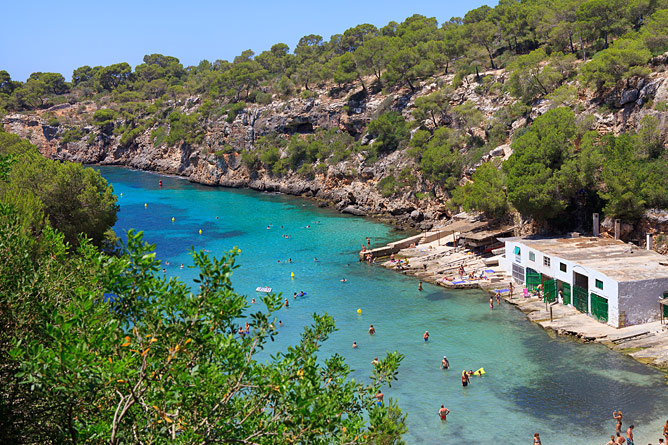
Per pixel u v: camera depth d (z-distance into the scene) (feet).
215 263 50.67
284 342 192.03
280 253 320.70
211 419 47.26
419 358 178.50
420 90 501.56
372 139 479.00
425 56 523.29
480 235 294.05
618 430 132.26
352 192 456.86
